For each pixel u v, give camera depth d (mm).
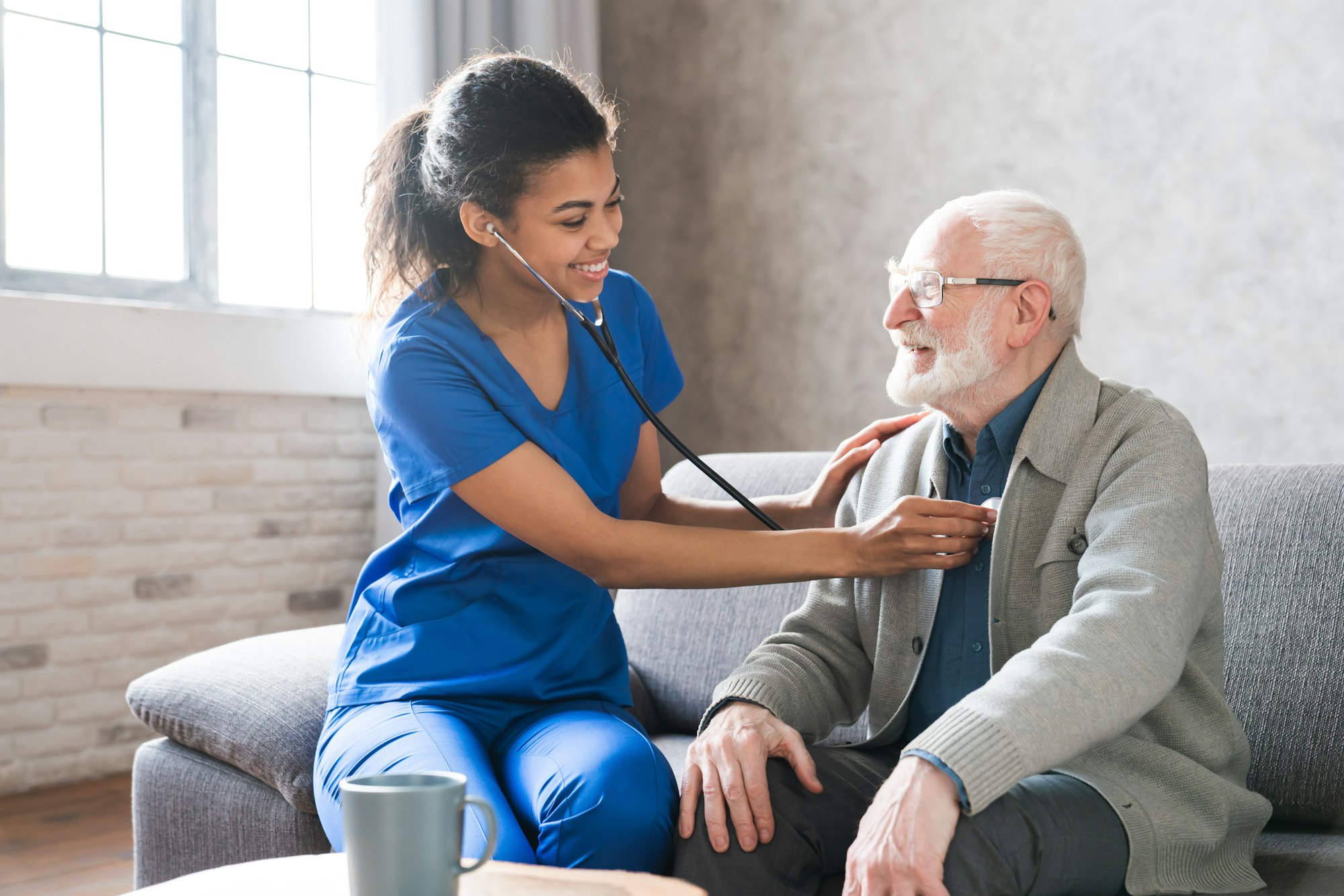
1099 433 1379
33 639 3121
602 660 1607
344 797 894
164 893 979
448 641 1520
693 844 1279
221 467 3475
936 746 1106
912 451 1577
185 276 3596
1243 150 2984
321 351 3607
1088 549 1290
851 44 3678
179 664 1848
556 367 1603
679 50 4086
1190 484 1301
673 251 4113
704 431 4051
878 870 1068
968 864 1084
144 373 3232
